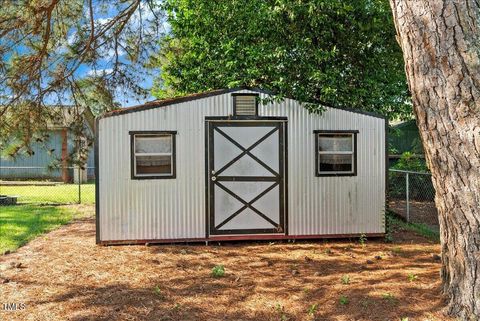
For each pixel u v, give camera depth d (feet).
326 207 26.40
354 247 24.43
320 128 26.35
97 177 24.57
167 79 41.45
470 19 12.11
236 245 25.18
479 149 12.00
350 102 31.19
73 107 32.65
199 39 38.29
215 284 17.03
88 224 32.19
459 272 12.92
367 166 26.84
